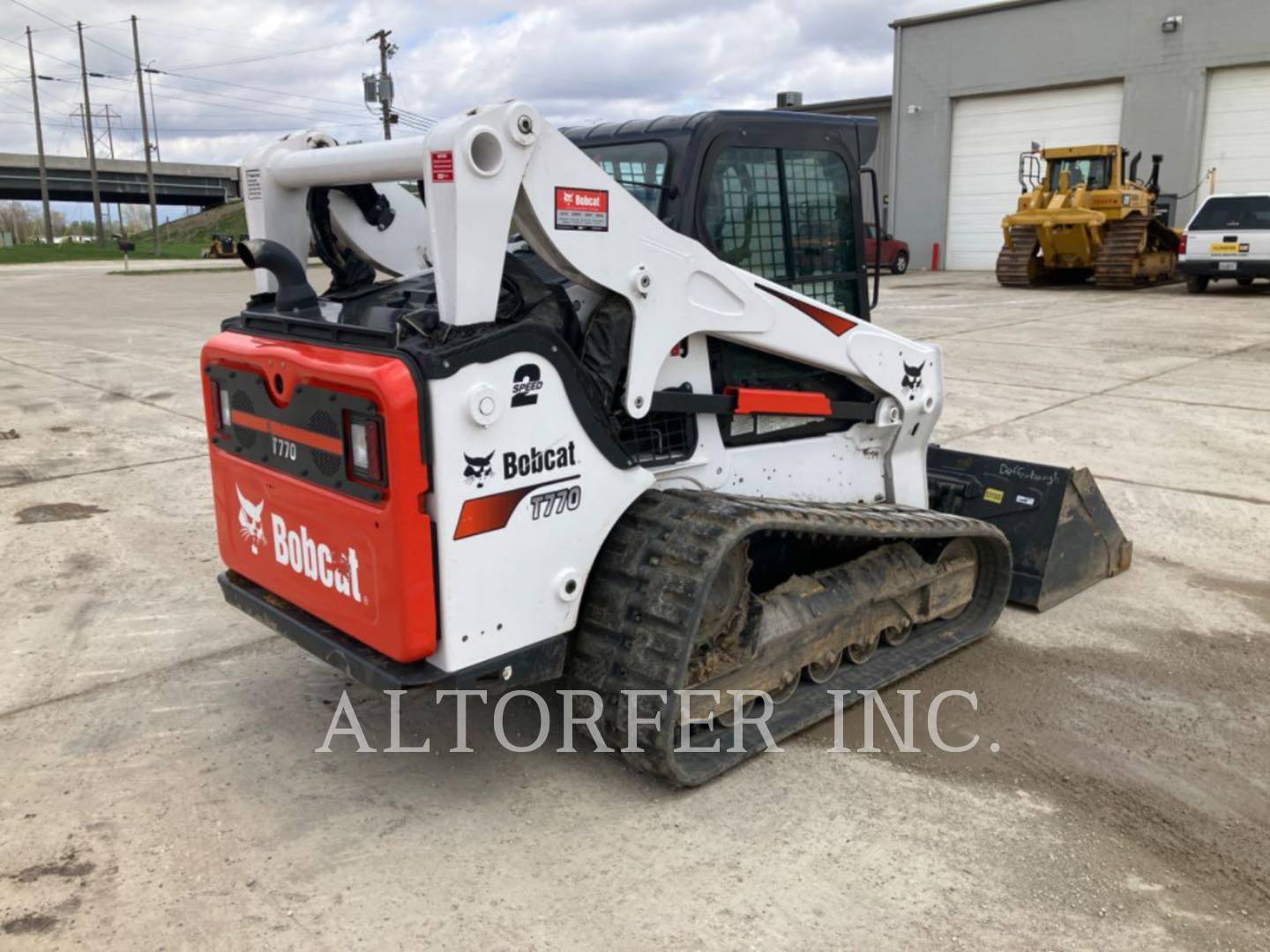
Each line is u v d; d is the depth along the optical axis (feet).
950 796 10.51
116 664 13.64
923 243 94.89
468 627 9.34
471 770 10.98
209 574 16.97
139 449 25.50
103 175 264.52
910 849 9.59
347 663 9.72
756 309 11.49
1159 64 78.54
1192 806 10.37
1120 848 9.64
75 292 82.99
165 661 13.71
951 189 92.79
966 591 14.33
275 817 10.11
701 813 10.17
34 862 9.37
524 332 9.23
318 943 8.31
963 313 53.06
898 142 94.68
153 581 16.65
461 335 8.95
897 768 11.06
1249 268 57.98
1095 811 10.27
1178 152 78.89
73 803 10.35
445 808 10.27
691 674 10.71
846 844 9.66
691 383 11.36
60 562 17.48
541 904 8.80
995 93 88.02
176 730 11.87
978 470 16.28
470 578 9.27
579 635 10.44
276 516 10.60
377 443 8.91
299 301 11.14
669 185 11.19
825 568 12.93
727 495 11.18
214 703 12.53
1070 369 35.35
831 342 12.47
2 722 12.05
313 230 11.93
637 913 8.68
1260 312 51.08
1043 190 67.26
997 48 86.53
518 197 9.21
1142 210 65.72
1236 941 8.39
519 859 9.41
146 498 21.27
